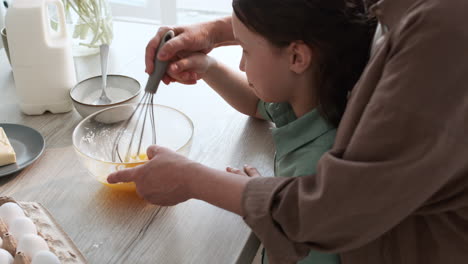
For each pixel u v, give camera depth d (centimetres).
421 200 49
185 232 72
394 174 48
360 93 53
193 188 64
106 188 81
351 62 67
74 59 123
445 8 46
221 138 94
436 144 46
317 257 69
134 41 134
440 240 58
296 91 72
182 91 110
